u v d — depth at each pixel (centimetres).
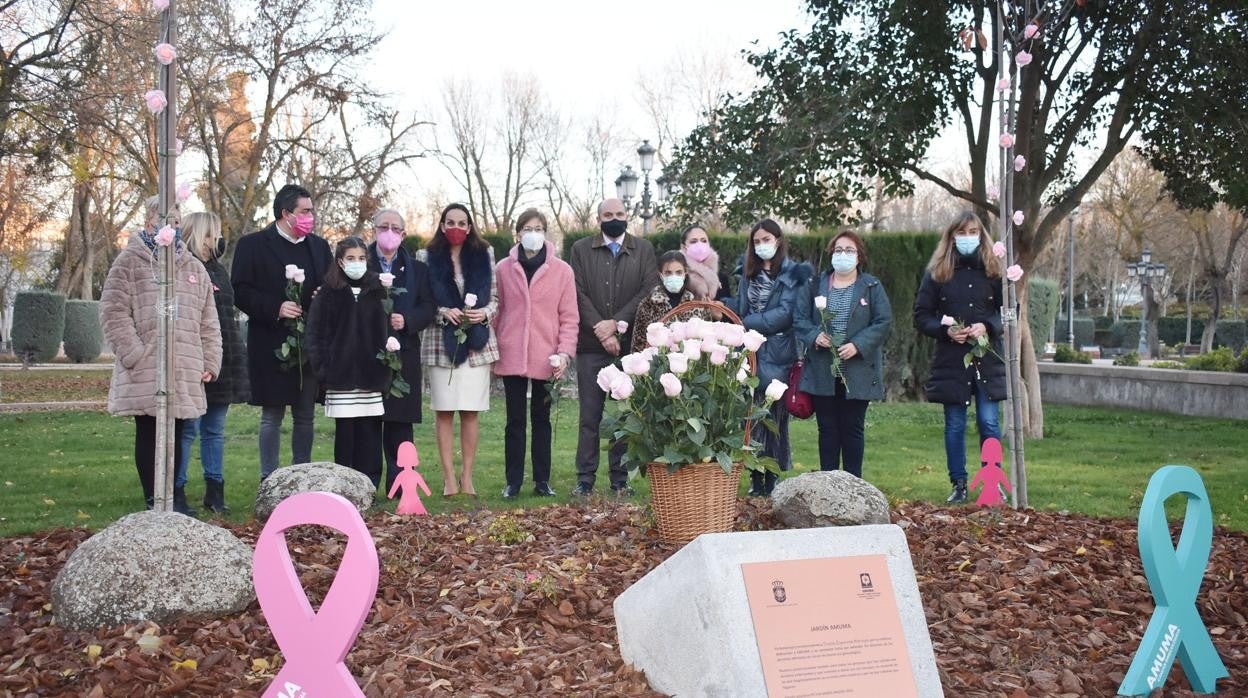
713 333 516
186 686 337
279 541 283
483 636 383
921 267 1705
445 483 732
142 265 601
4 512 666
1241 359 1594
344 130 2706
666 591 317
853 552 311
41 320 2769
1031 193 1224
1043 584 468
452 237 721
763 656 293
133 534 398
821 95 1199
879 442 1115
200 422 658
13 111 1469
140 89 1736
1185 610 347
